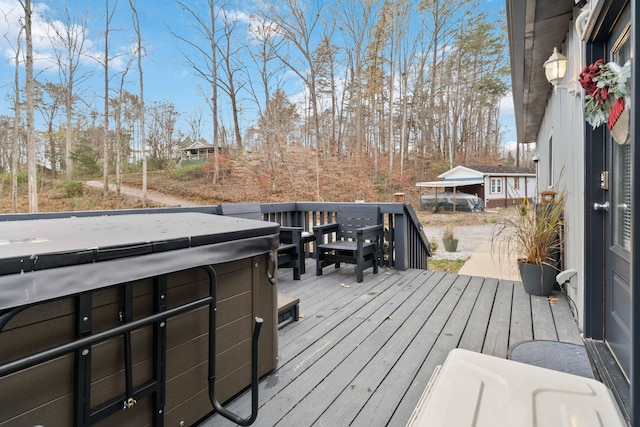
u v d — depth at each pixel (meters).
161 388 1.24
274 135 17.59
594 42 1.95
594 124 1.85
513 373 1.00
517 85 4.36
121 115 17.69
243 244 1.52
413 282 3.59
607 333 2.04
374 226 3.89
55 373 0.97
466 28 20.48
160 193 17.48
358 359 1.97
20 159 17.33
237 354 1.58
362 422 1.43
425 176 21.31
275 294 1.82
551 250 3.16
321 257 3.87
